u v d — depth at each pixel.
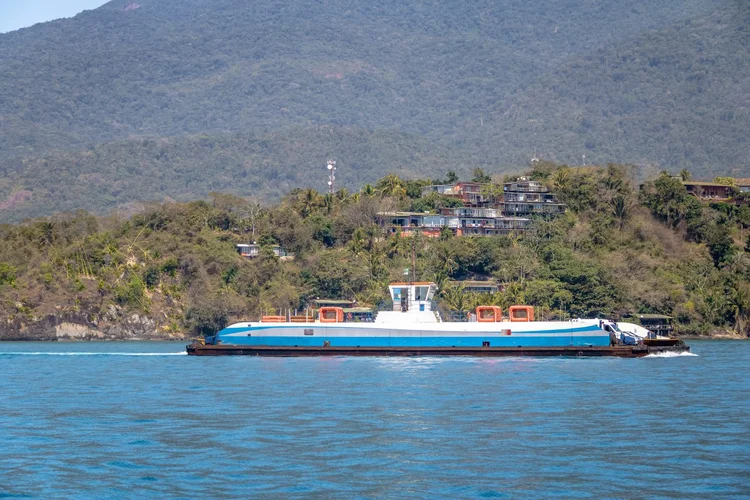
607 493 182.50
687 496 180.50
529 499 179.00
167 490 184.75
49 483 190.00
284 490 184.62
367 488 186.00
